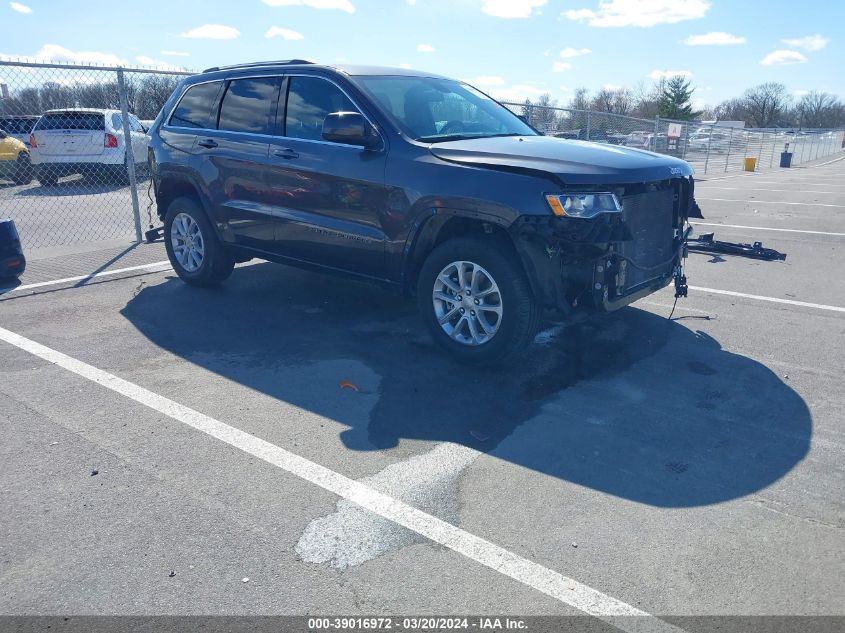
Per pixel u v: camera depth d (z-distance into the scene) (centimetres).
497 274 452
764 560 289
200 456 370
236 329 572
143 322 589
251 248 614
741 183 2200
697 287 719
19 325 579
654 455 374
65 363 497
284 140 566
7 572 281
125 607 262
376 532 306
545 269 438
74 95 938
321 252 554
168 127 677
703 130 2734
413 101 545
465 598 267
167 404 432
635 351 526
